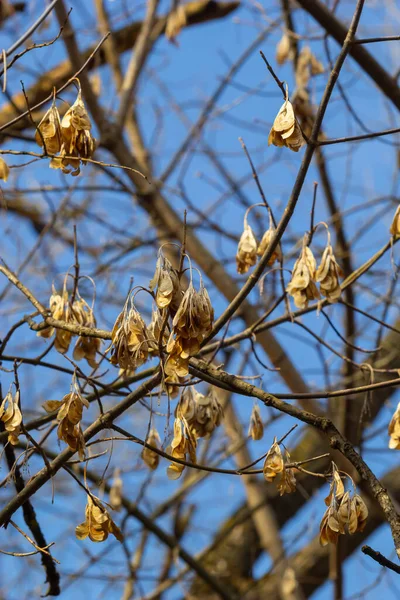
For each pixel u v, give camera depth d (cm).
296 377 627
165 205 667
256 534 805
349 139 297
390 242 365
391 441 302
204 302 269
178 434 293
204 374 306
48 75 700
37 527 390
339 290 330
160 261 274
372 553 245
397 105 578
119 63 746
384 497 262
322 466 791
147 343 281
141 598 632
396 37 293
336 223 614
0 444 362
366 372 414
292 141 292
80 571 639
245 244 363
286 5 594
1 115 688
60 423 286
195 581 777
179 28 620
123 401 305
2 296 587
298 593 682
